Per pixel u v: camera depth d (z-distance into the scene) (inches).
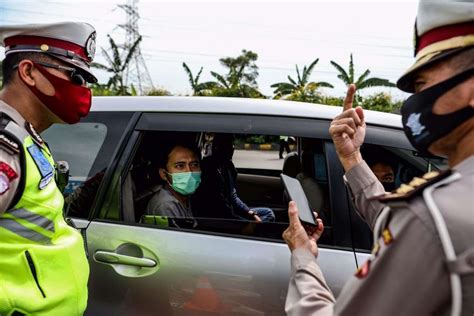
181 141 80.7
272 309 67.1
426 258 29.5
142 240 72.7
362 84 1050.1
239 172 96.7
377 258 32.1
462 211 29.4
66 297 55.7
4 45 56.9
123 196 76.5
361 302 32.6
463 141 33.1
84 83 58.6
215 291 69.0
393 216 32.7
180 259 70.7
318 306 39.9
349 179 55.2
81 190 78.8
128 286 71.7
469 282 28.4
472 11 31.2
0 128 49.7
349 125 55.3
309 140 74.8
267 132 75.7
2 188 47.7
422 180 33.4
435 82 33.4
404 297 30.4
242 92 1127.0
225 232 73.0
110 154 79.0
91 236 74.7
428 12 33.2
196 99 80.6
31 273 52.4
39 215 52.9
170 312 70.4
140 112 80.5
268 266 68.3
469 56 31.9
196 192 81.7
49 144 84.3
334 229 69.2
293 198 51.1
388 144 72.7
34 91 55.6
